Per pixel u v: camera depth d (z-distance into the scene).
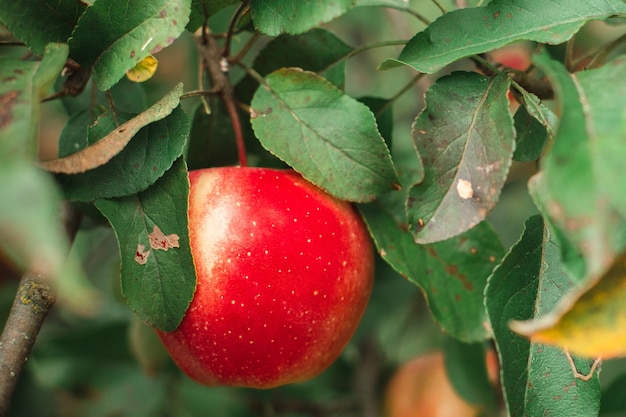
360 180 0.46
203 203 0.46
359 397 0.66
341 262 0.47
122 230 0.45
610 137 0.37
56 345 0.64
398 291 0.64
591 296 0.38
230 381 0.48
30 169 0.35
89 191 0.44
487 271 0.50
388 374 0.68
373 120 0.46
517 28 0.44
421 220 0.44
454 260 0.50
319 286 0.46
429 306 0.50
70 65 0.45
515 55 0.63
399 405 0.66
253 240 0.45
